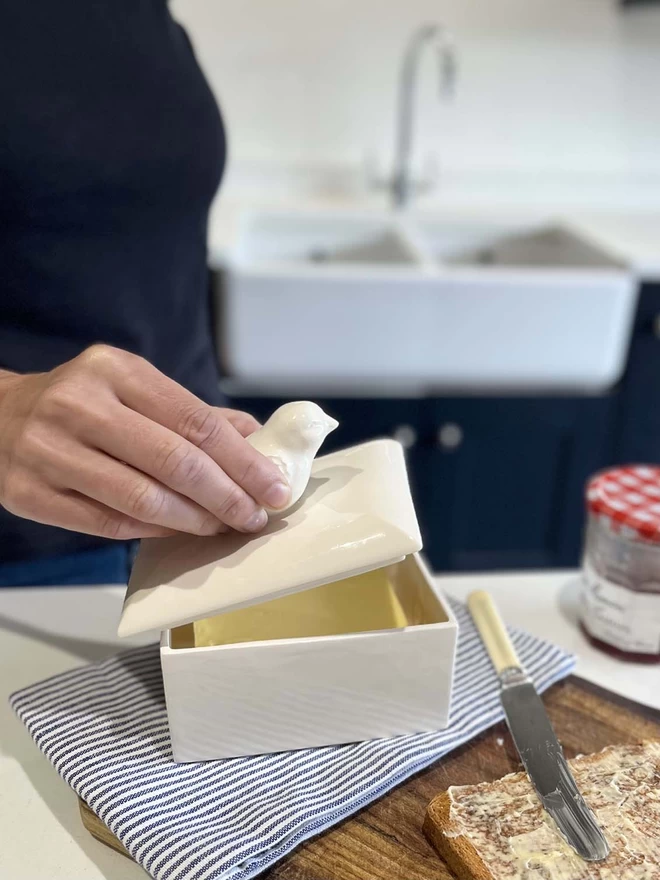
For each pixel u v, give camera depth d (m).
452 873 0.37
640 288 1.30
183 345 0.83
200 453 0.37
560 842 0.37
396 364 1.25
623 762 0.42
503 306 1.22
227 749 0.42
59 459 0.38
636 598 0.52
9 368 0.70
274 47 1.54
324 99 1.59
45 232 0.70
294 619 0.44
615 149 1.70
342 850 0.38
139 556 0.42
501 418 1.34
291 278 1.17
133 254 0.75
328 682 0.41
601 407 1.36
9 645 0.55
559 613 0.61
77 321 0.73
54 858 0.39
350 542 0.38
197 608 0.38
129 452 0.37
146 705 0.46
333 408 1.30
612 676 0.53
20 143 0.66
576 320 1.24
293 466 0.39
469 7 1.54
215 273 1.21
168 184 0.76
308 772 0.41
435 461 1.36
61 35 0.70
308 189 1.66
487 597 0.57
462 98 1.62
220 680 0.40
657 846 0.36
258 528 0.39
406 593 0.50
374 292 1.19
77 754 0.42
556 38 1.58
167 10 0.81
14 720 0.48
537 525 1.44
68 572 0.72
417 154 1.67
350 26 1.53
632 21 1.57
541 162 1.70
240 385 1.29
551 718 0.47
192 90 0.78
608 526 0.52
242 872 0.36
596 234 1.45
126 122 0.72
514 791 0.40
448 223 1.57
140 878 0.38
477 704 0.47
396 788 0.42
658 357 1.35
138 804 0.39
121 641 0.56
